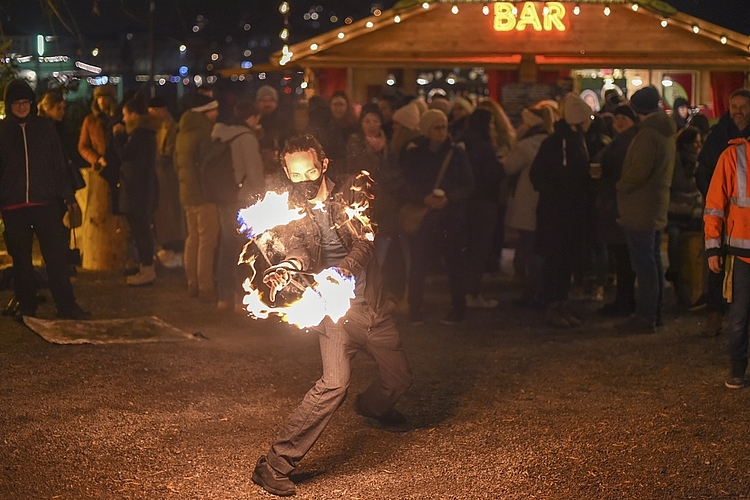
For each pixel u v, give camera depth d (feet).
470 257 31.60
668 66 50.60
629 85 59.06
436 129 28.63
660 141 27.09
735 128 26.78
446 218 28.99
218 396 21.77
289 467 16.46
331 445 18.81
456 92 71.10
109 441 18.85
